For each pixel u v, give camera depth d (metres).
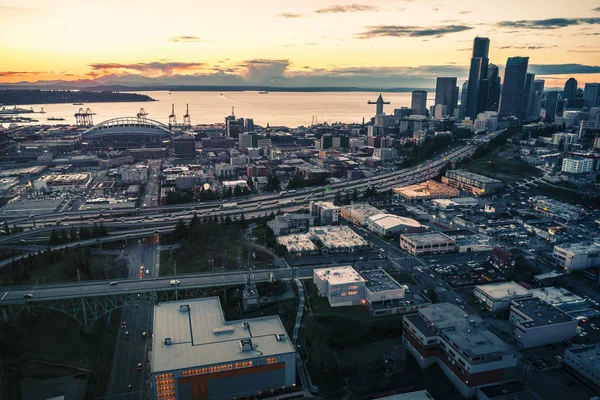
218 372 185.62
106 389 199.62
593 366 193.50
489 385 189.88
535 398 182.00
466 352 191.50
